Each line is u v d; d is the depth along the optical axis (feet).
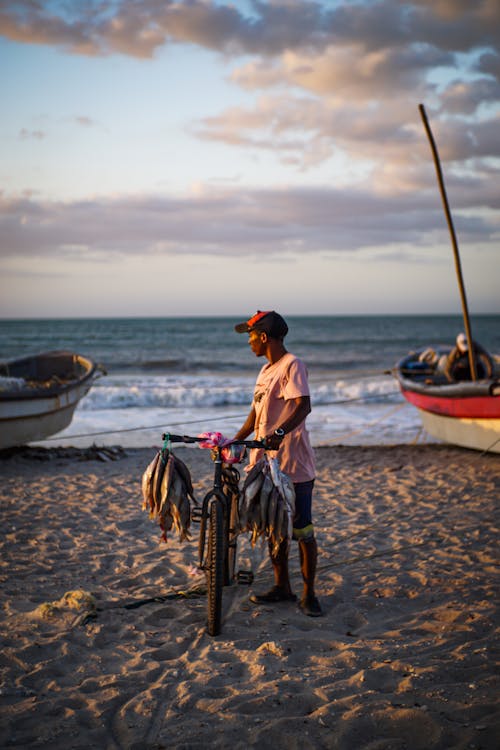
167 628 11.90
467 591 13.42
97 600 13.29
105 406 56.08
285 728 8.35
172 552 16.69
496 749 7.64
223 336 202.80
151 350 152.15
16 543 17.47
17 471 27.55
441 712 8.50
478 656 10.17
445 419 31.86
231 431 42.22
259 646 11.01
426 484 24.63
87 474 26.89
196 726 8.50
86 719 8.77
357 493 23.34
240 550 16.80
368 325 305.32
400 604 13.00
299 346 164.25
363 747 7.90
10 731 8.45
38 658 10.63
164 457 11.76
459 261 28.22
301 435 12.14
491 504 21.31
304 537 12.28
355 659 10.28
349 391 60.64
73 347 161.58
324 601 13.23
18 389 33.09
